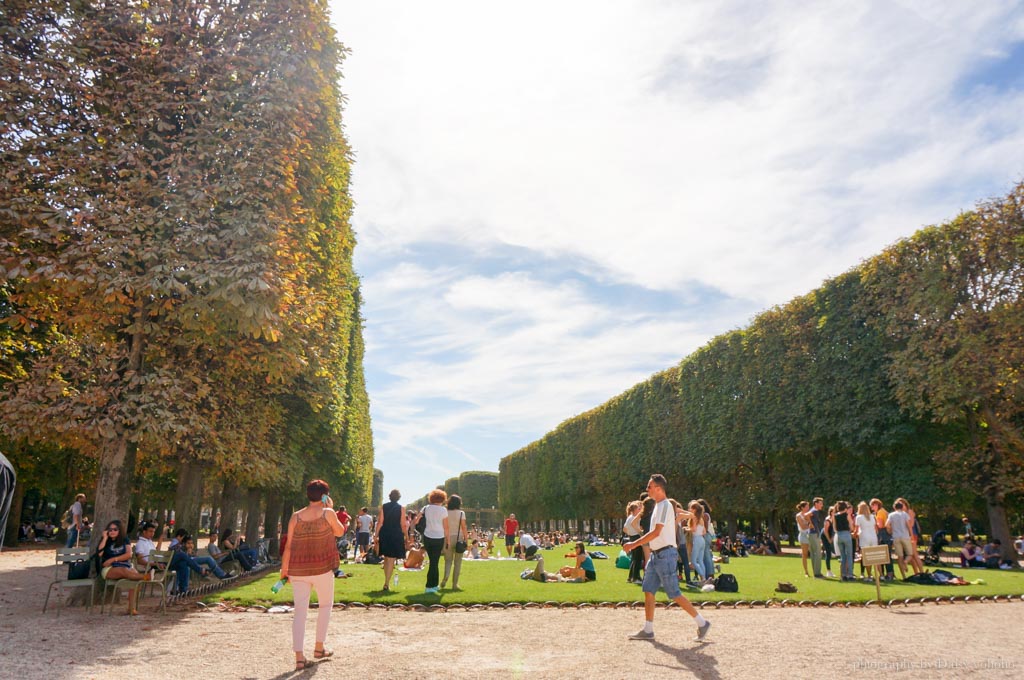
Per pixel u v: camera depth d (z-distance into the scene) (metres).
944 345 23.59
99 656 7.29
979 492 23.38
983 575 17.78
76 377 12.21
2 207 11.43
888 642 8.16
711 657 7.24
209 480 25.78
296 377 18.81
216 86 13.54
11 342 19.27
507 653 7.50
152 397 11.80
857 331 27.25
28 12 12.52
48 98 12.23
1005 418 22.94
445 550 13.88
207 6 13.74
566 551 33.16
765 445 31.59
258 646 7.91
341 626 9.38
